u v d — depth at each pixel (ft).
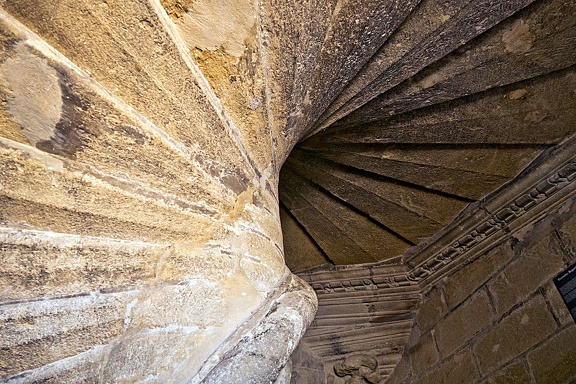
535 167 7.50
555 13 5.09
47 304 2.46
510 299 7.49
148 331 3.06
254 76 3.71
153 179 2.96
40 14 2.22
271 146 4.49
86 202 2.60
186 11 2.98
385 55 5.13
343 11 4.21
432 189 8.12
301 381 8.79
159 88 2.89
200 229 3.39
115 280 2.82
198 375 3.36
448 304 8.77
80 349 2.64
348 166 7.88
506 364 7.02
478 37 5.34
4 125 2.19
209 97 3.35
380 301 9.57
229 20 3.22
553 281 6.88
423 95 6.06
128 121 2.73
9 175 2.22
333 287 9.69
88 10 2.40
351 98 5.68
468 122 6.67
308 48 4.17
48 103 2.34
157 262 3.10
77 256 2.59
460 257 8.86
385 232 9.13
